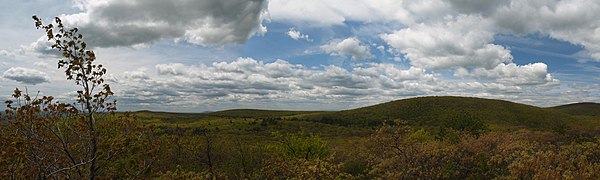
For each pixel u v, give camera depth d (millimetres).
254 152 24156
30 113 6492
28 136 6641
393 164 16938
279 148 29406
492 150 17500
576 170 9672
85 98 6820
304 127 115125
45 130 6992
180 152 17312
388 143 17031
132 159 7262
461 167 16594
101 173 7668
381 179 16422
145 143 7445
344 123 133000
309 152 29891
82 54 6922
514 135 21047
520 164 10219
